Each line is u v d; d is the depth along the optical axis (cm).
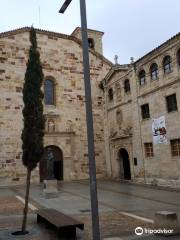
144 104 2906
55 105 3544
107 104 3675
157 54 2706
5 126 3200
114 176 3469
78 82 3728
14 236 1022
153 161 2741
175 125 2467
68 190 2481
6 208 1620
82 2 775
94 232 660
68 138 3516
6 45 3366
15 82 3334
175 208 1527
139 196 2047
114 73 3494
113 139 3459
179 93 2433
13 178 3139
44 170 3325
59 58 3662
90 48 3869
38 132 1116
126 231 1052
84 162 3572
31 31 1184
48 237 1005
